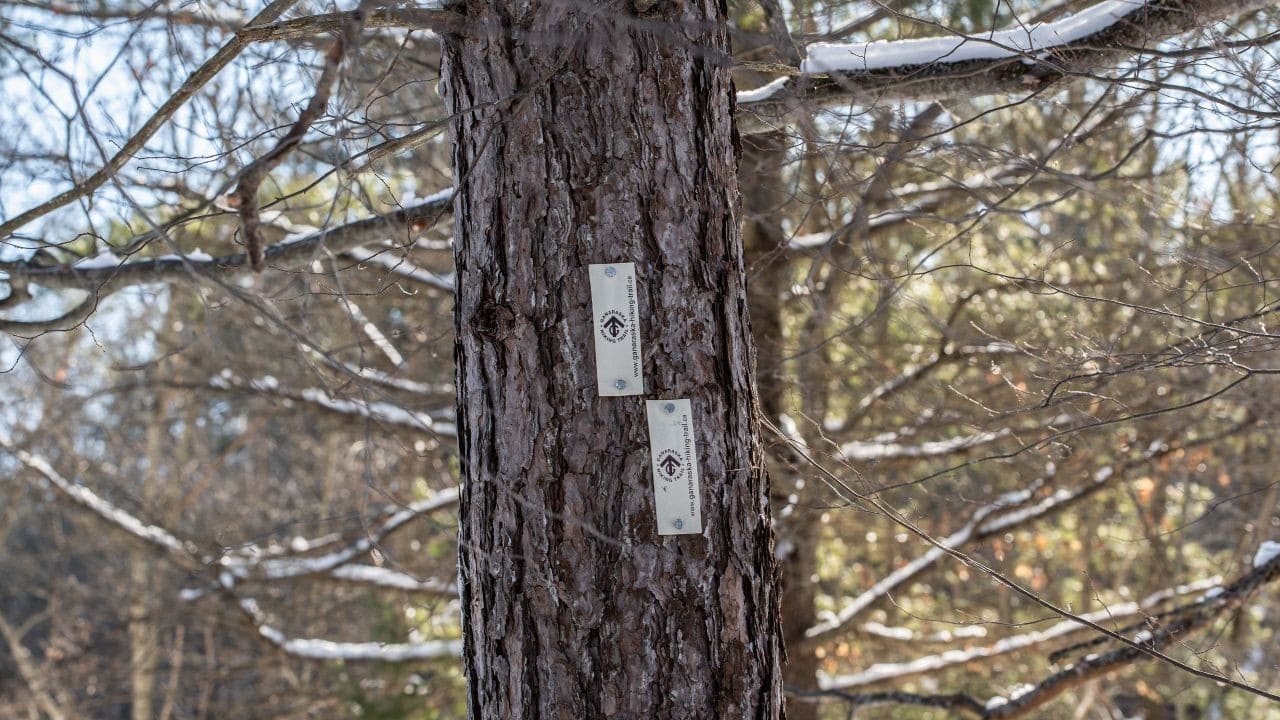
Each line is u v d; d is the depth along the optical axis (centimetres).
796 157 355
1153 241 400
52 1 289
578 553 183
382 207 444
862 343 509
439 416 618
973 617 349
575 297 186
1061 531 691
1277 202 384
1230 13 296
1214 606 400
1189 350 297
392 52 380
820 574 684
